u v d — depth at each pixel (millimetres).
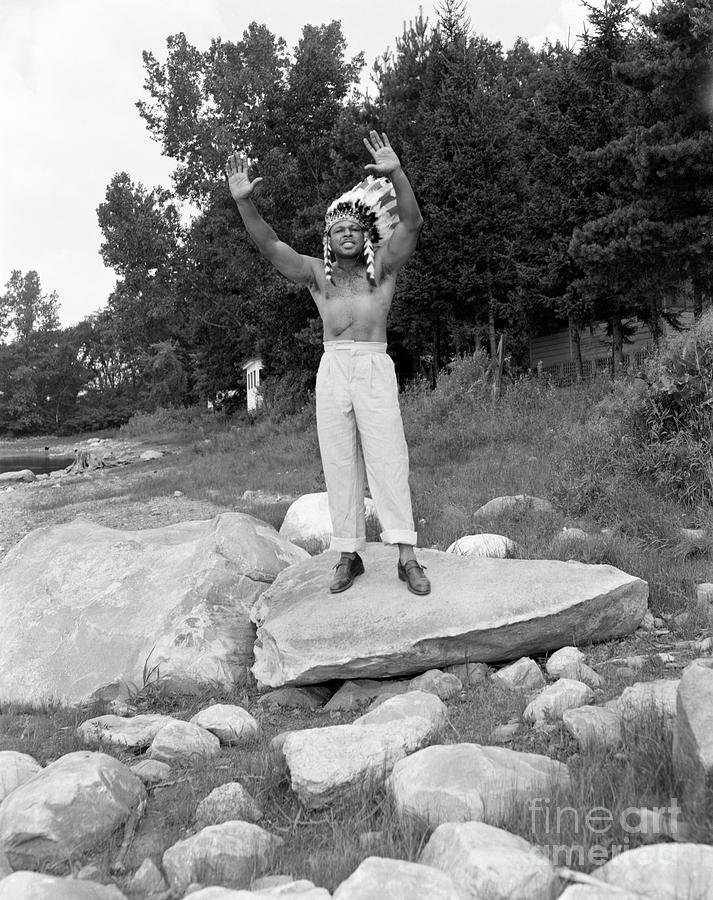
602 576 4969
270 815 3160
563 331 30734
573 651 4570
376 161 4328
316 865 2631
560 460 10359
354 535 4988
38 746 4254
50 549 6391
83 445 62938
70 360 103562
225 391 48656
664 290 20297
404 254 4695
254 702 4746
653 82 18172
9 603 5930
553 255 22641
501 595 4746
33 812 3014
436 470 12797
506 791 2822
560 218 22781
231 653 5145
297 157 35500
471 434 15352
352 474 4953
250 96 35844
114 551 6184
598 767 3023
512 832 2648
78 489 19469
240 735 4059
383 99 27531
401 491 4793
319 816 3090
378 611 4734
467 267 22766
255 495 13836
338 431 4883
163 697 4938
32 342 104000
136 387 101875
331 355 4848
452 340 25953
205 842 2764
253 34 37562
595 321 24688
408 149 24000
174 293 39719
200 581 5496
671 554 6504
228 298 38094
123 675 5055
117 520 13117
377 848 2680
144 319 40688
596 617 4809
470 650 4621
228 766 3689
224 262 36844
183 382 67375
